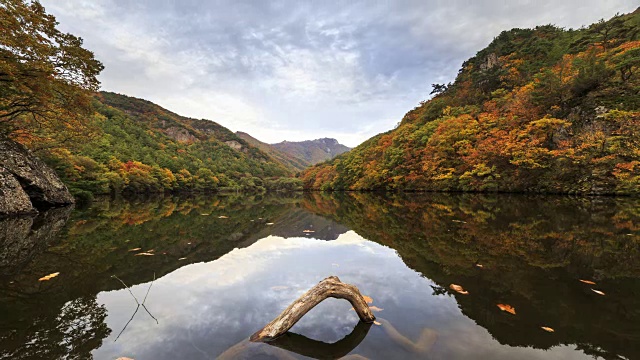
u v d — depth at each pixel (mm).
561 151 21281
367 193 40188
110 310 2783
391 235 7133
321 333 2287
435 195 27000
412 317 2559
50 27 11211
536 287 3336
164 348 2070
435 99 56719
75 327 2412
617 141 18953
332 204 22016
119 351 2027
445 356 1936
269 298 3111
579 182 20375
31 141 16594
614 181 18797
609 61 25438
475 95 43094
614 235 6547
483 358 1906
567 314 2600
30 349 2055
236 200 31656
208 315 2664
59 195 14688
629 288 3270
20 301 3021
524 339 2166
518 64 42469
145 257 5121
